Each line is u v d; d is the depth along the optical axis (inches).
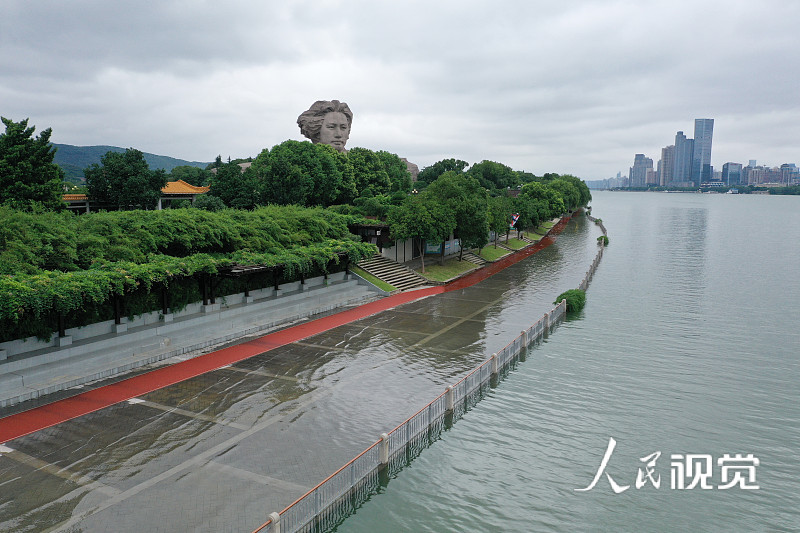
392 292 1884.8
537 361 1209.4
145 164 2361.0
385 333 1362.0
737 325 1578.5
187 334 1217.4
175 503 599.8
